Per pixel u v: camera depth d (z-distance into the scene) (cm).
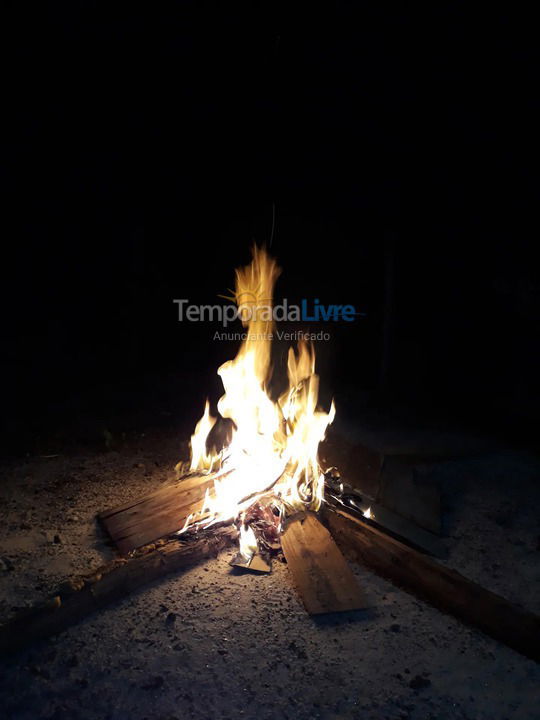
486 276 283
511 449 249
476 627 138
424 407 301
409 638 134
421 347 314
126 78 288
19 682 120
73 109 293
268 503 175
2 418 268
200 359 359
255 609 142
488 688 121
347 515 172
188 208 347
